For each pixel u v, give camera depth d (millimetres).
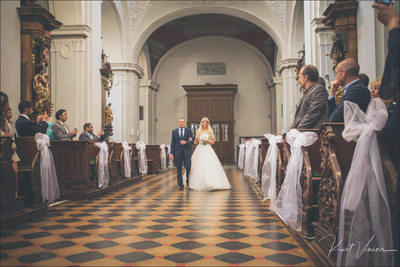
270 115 23359
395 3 4824
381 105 2354
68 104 10148
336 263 2408
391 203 2299
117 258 2963
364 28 6586
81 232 3879
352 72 3150
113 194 7254
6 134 4297
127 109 17203
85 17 10391
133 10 17047
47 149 5129
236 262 2863
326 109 3996
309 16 10188
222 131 22594
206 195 7031
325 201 2867
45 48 7930
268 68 23359
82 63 10203
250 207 5555
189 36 23016
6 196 4242
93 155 7504
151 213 5051
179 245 3355
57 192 5359
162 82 23891
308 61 10367
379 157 2326
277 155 5000
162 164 14898
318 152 3713
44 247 3287
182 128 8188
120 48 16891
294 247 3285
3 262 2859
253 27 20859
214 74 23781
